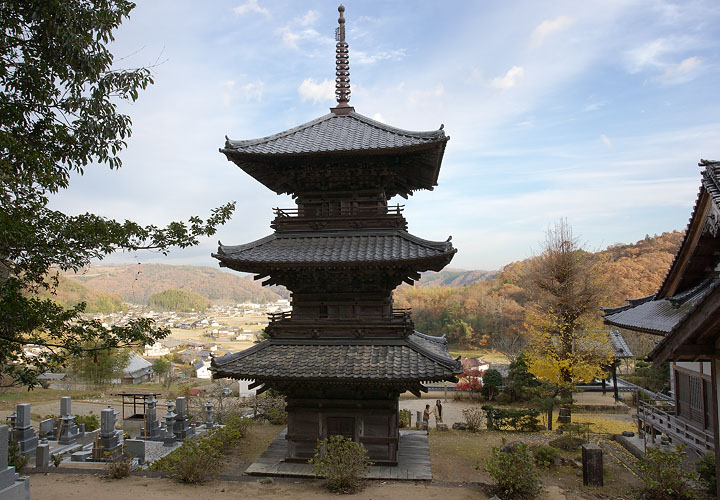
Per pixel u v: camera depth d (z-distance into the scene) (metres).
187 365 110.00
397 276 16.25
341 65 20.52
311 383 15.58
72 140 12.30
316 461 14.99
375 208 17.27
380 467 15.99
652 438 22.59
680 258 18.92
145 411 31.19
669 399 28.50
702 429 20.02
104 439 24.47
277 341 16.56
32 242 10.26
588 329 34.91
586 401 38.25
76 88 12.29
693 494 14.43
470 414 31.20
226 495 14.02
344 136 17.66
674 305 19.70
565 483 16.78
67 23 11.54
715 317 8.35
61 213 11.16
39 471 16.66
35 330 11.69
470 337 93.81
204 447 16.42
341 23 20.72
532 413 28.45
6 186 9.96
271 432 24.25
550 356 35.09
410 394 47.00
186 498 13.74
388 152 16.03
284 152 16.25
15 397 52.28
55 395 54.72
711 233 14.52
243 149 16.36
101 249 11.43
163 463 17.53
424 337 21.28
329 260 15.27
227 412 38.22
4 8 11.12
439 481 15.35
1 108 11.34
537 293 39.34
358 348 16.02
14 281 10.68
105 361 58.53
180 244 12.45
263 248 16.55
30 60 11.62
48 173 11.02
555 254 37.22
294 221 17.22
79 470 16.78
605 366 40.09
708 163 11.80
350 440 15.16
